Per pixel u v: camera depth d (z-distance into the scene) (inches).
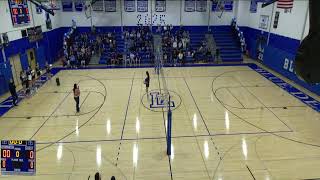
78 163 374.3
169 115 373.1
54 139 438.0
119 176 346.6
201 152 398.3
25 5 763.4
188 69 869.8
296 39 732.7
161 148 410.0
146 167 364.8
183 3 1086.4
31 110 553.3
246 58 1044.5
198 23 1114.1
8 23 674.8
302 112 535.5
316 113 531.2
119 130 466.0
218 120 499.5
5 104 588.1
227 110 543.5
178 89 671.8
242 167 363.3
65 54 940.6
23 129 472.1
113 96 626.5
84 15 1079.6
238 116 516.1
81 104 581.9
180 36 1053.8
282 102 586.2
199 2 1087.6
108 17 1090.1
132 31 1067.3
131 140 433.4
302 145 415.8
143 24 1103.0
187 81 737.6
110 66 914.1
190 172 353.4
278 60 823.7
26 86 665.6
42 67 879.7
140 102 589.6
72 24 1080.8
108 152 400.5
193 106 564.1
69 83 729.6
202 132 455.8
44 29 904.9
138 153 397.4
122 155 392.8
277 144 418.6
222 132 455.2
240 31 1046.4
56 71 860.6
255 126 476.7
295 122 491.8
